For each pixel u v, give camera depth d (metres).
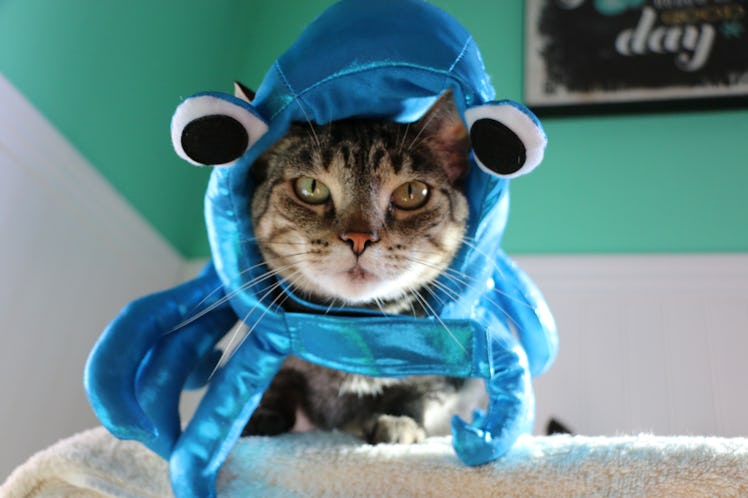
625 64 0.81
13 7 0.61
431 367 0.45
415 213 0.51
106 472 0.45
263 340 0.46
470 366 0.44
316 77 0.44
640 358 0.71
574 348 0.72
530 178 0.79
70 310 0.67
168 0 0.78
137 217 0.74
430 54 0.44
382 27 0.44
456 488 0.42
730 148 0.78
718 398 0.69
